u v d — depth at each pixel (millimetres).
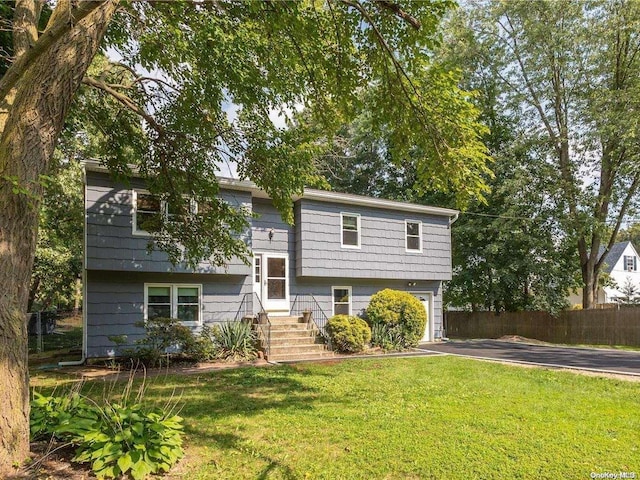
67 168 13477
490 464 4098
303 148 7523
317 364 10320
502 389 7359
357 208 14758
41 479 3213
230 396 6820
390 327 13750
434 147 5707
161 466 3684
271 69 6062
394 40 5141
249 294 12617
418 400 6543
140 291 11133
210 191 8383
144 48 6266
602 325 17672
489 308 22734
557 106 20438
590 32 18344
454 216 16891
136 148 7984
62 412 3992
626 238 34781
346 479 3777
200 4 5617
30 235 3646
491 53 21812
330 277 14281
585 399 6645
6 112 3982
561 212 19859
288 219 8273
